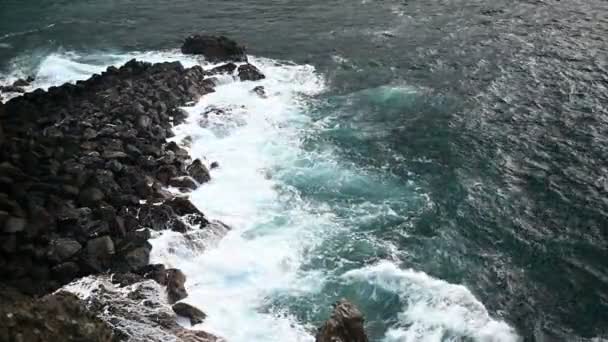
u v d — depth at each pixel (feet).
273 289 92.02
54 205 99.91
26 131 122.52
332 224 106.73
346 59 171.63
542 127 132.36
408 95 150.20
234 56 171.94
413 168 122.42
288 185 117.80
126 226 99.66
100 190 105.81
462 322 86.53
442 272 96.22
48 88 155.43
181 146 128.77
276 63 171.73
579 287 93.25
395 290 92.12
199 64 171.01
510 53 165.58
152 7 222.48
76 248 92.94
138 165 117.08
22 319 64.08
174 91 147.84
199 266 95.86
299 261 97.96
